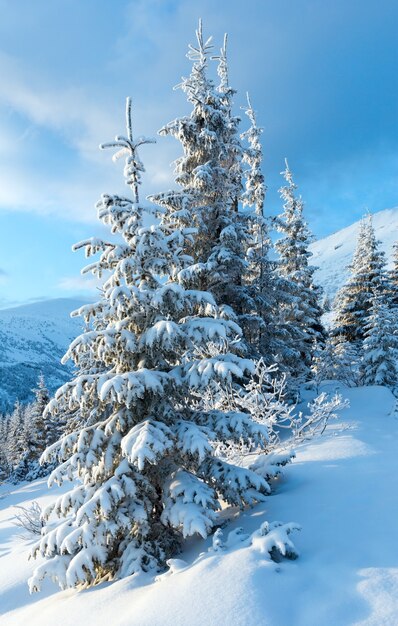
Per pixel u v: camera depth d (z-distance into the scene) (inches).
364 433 423.5
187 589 173.0
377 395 637.3
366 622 139.3
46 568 226.7
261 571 172.6
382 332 783.7
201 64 598.5
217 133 595.5
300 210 1037.2
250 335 613.0
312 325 1088.8
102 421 265.1
